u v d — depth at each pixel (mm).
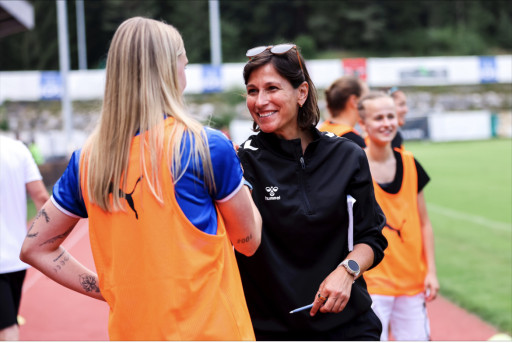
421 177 3848
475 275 7527
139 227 1938
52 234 2092
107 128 1980
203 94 46406
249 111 2611
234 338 1960
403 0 82938
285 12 83000
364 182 2527
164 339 1899
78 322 5785
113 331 1995
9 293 4016
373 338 2582
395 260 3697
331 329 2498
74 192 2076
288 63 2518
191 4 75938
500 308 5938
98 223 2027
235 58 77312
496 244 9586
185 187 1938
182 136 1953
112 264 1996
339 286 2363
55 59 71188
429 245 3969
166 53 2010
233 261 2064
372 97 3777
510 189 16969
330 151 2537
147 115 1957
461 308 6090
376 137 3742
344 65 40750
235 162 2025
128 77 1979
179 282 1910
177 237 1921
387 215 3705
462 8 86312
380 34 81375
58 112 48438
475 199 15211
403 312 3818
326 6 81312
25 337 5309
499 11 86312
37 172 4238
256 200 2516
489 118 38344
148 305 1922
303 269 2500
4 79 42188
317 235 2486
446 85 54188
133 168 1956
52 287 7109
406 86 54094
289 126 2605
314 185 2510
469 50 80375
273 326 2512
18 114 47812
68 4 72625
